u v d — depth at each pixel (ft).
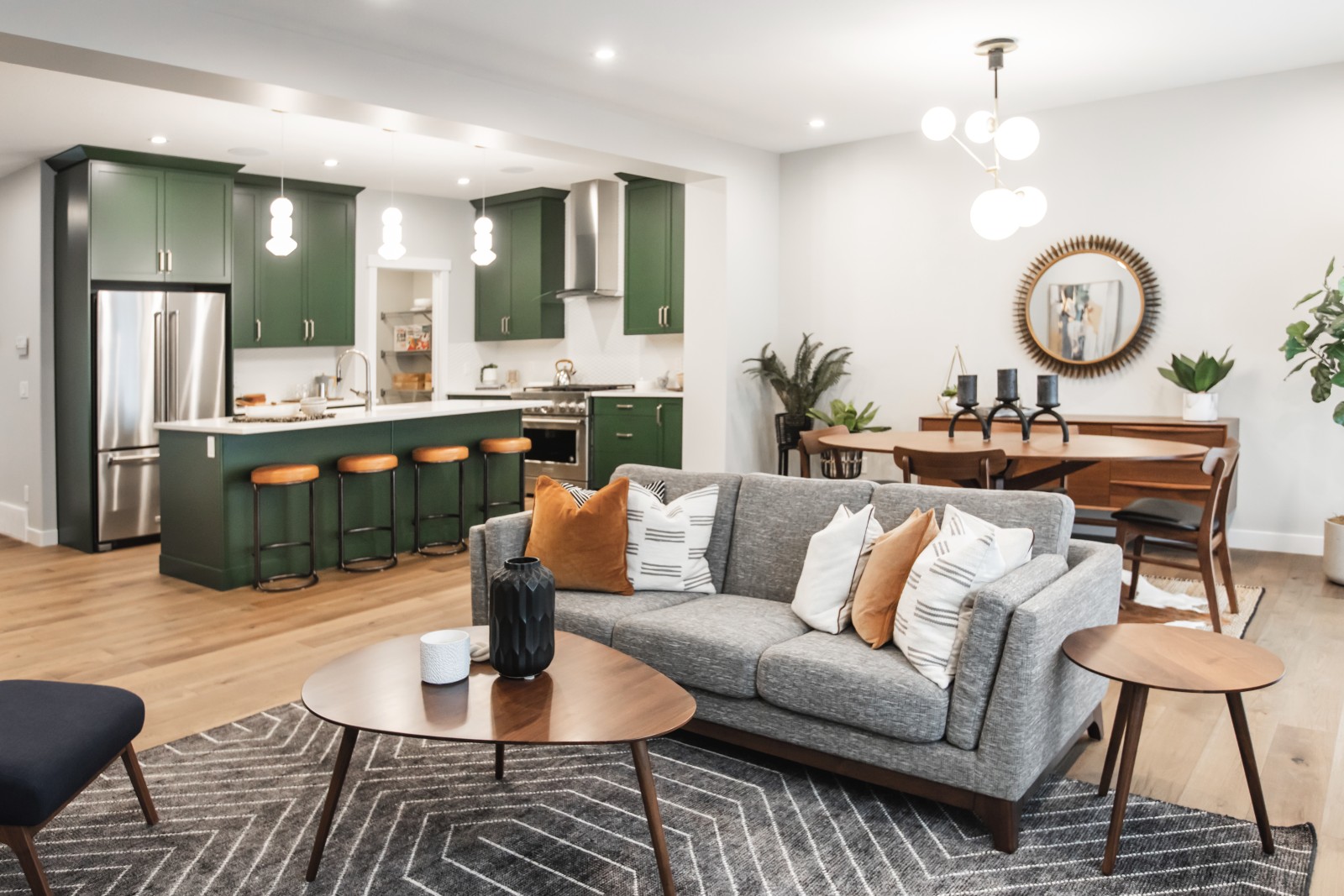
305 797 8.22
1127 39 14.37
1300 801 8.02
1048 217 18.95
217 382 21.12
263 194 23.34
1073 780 8.42
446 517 19.56
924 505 9.42
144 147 19.47
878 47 14.48
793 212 22.18
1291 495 17.03
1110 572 8.64
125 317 19.57
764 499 10.61
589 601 9.98
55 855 7.23
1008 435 15.19
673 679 8.84
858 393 21.62
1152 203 17.84
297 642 12.80
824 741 8.04
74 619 14.06
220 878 6.91
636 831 7.60
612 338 26.73
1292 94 16.37
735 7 12.75
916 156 20.39
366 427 17.93
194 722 9.97
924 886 6.78
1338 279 16.26
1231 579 13.35
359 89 13.97
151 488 20.08
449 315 28.02
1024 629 7.06
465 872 7.00
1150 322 18.01
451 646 7.13
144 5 11.68
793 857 7.18
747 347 21.67
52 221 20.26
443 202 27.63
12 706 6.86
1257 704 10.26
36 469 20.44
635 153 18.47
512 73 15.43
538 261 26.66
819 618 8.94
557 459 25.45
